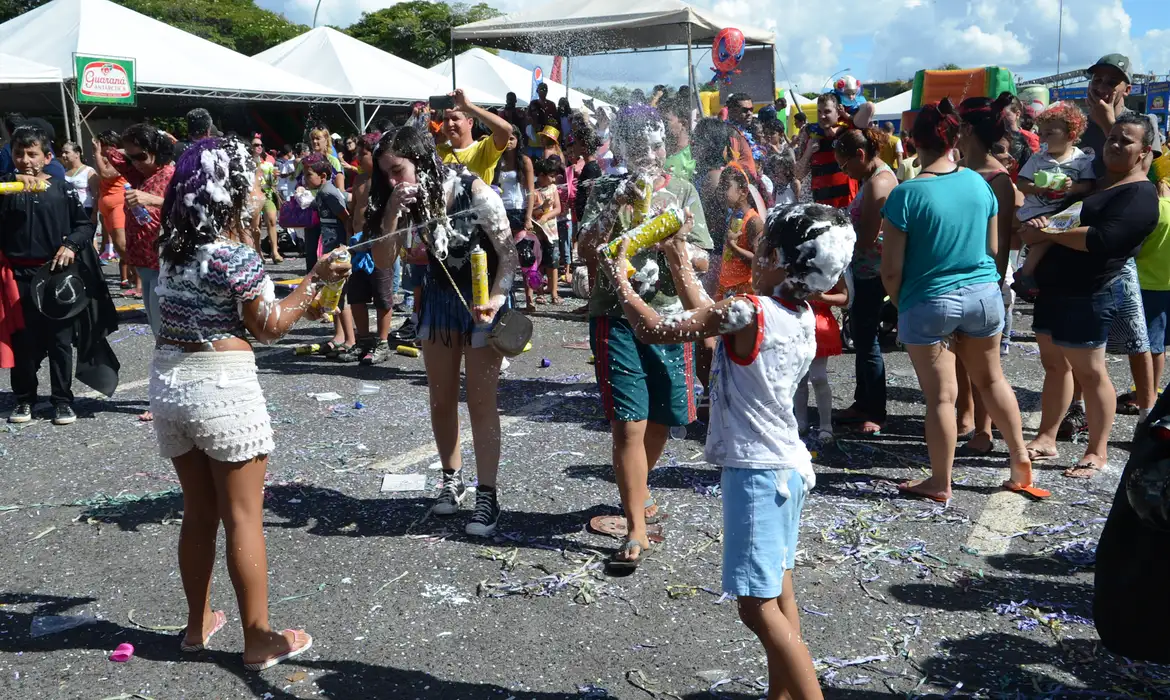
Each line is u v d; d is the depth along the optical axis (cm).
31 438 552
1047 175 469
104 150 679
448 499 425
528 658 306
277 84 1825
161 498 451
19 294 570
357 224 702
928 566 369
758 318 241
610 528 406
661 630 323
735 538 246
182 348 283
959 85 1100
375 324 888
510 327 384
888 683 288
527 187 909
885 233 426
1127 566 264
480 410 405
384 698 285
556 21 1098
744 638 318
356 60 2084
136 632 325
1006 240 484
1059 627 321
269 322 284
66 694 287
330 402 622
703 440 532
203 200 277
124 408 617
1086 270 447
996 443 524
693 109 512
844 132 525
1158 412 252
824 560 375
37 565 379
